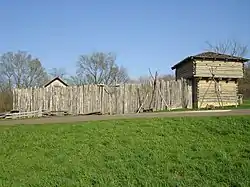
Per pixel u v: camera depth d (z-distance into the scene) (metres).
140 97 29.61
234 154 10.45
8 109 38.66
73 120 18.88
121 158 10.32
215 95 33.41
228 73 33.78
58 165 9.93
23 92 30.00
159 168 9.36
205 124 14.35
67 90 29.66
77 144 12.01
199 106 32.34
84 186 8.30
